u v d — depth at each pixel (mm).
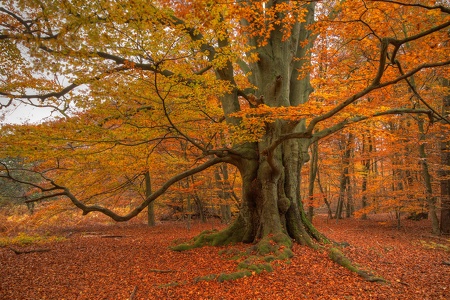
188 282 6664
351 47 9789
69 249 11141
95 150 8898
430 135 13578
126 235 15195
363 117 8242
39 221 16406
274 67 9375
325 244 9148
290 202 9406
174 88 6887
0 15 5805
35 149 7617
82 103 6820
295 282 6324
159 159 12625
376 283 6383
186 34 6094
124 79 6660
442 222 13164
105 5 4848
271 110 6934
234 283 6355
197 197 19109
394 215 21703
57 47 5223
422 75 10422
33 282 7211
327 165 20141
